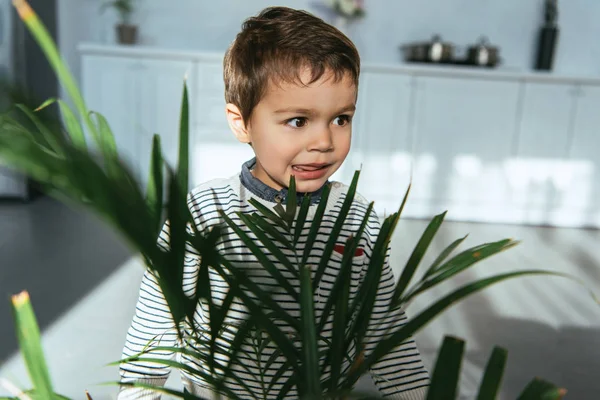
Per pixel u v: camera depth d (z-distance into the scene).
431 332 1.87
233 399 0.32
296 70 0.43
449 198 3.40
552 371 1.68
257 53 0.45
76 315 1.84
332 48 0.44
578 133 3.31
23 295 0.27
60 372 1.50
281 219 0.38
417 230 3.09
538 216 3.44
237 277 0.28
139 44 3.77
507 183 3.38
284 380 0.54
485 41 3.78
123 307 1.92
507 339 1.86
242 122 0.51
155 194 0.24
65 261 2.33
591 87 3.24
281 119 0.45
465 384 1.56
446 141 3.32
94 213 0.17
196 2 3.73
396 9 3.73
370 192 3.38
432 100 3.26
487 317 2.02
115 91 3.27
